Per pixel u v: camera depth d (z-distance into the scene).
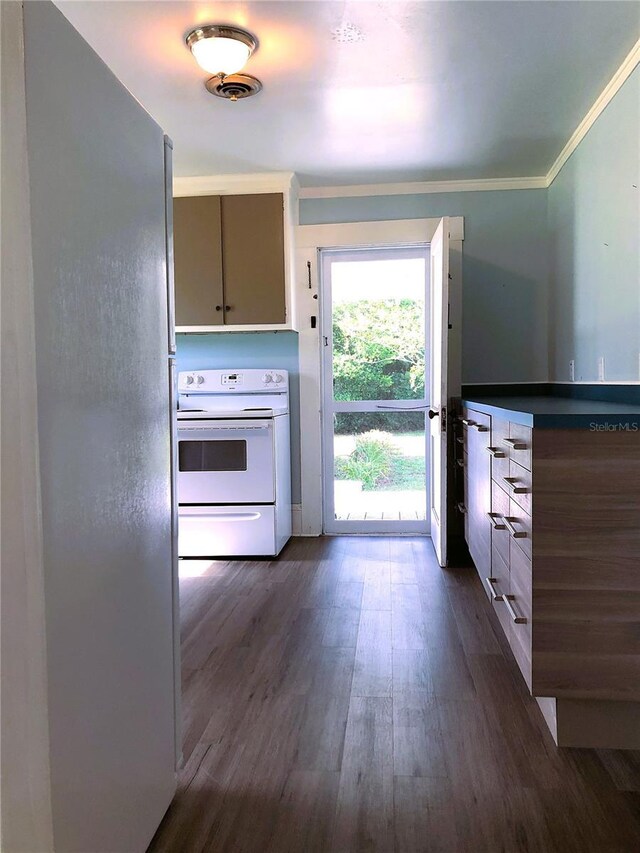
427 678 2.12
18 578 0.88
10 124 0.86
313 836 1.38
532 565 1.62
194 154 3.32
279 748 1.72
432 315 3.82
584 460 1.59
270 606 2.85
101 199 1.15
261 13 2.02
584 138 2.96
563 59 2.34
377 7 1.99
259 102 2.68
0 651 0.85
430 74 2.45
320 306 4.06
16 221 0.87
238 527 3.64
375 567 3.42
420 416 4.09
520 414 1.75
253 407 4.02
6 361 0.85
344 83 2.51
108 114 1.18
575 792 1.51
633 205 2.36
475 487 2.83
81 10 1.99
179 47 2.23
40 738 0.92
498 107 2.75
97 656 1.12
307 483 4.10
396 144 3.20
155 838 1.38
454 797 1.50
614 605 1.60
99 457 1.13
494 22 2.09
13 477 0.87
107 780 1.15
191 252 3.81
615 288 2.56
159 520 1.45
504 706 1.93
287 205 3.73
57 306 0.98
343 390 4.13
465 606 2.80
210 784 1.57
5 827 0.87
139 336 1.33
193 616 2.74
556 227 3.55
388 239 3.87
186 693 2.04
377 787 1.54
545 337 3.79
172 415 1.55
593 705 1.70
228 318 3.81
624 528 1.59
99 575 1.13
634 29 2.14
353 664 2.24
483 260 3.81
